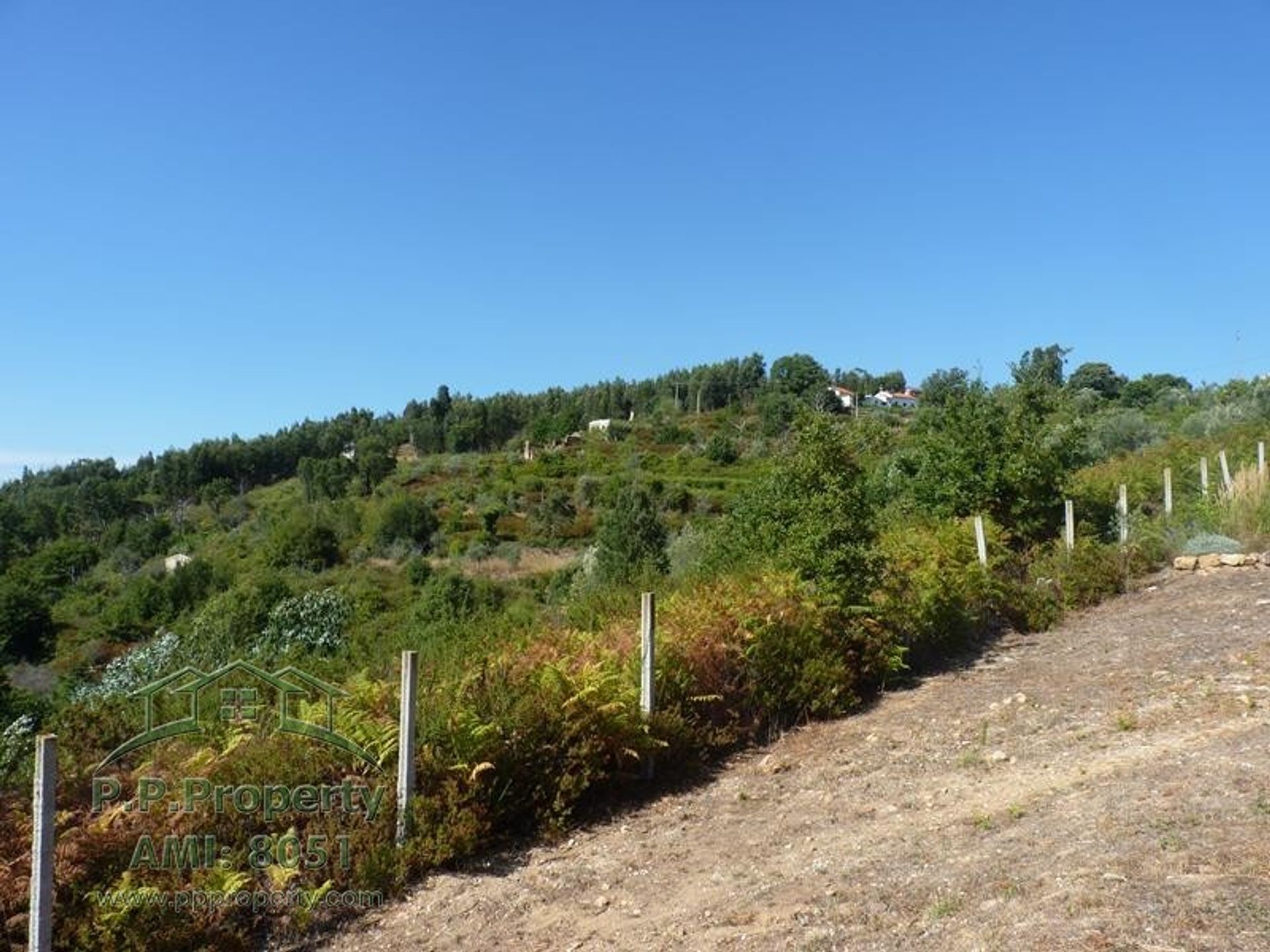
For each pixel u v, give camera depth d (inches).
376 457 3085.6
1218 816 193.5
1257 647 372.8
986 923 163.8
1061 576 535.5
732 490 1972.2
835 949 169.3
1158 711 303.1
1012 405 646.5
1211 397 1362.0
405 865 226.5
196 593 1400.1
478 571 1668.3
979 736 310.0
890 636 398.3
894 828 238.7
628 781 294.2
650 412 3804.1
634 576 498.6
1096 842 191.9
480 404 3978.8
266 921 208.7
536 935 201.0
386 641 374.3
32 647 1202.6
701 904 206.8
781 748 328.8
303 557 1785.2
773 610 362.6
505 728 264.4
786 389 3449.8
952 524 561.0
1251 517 618.5
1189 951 138.6
